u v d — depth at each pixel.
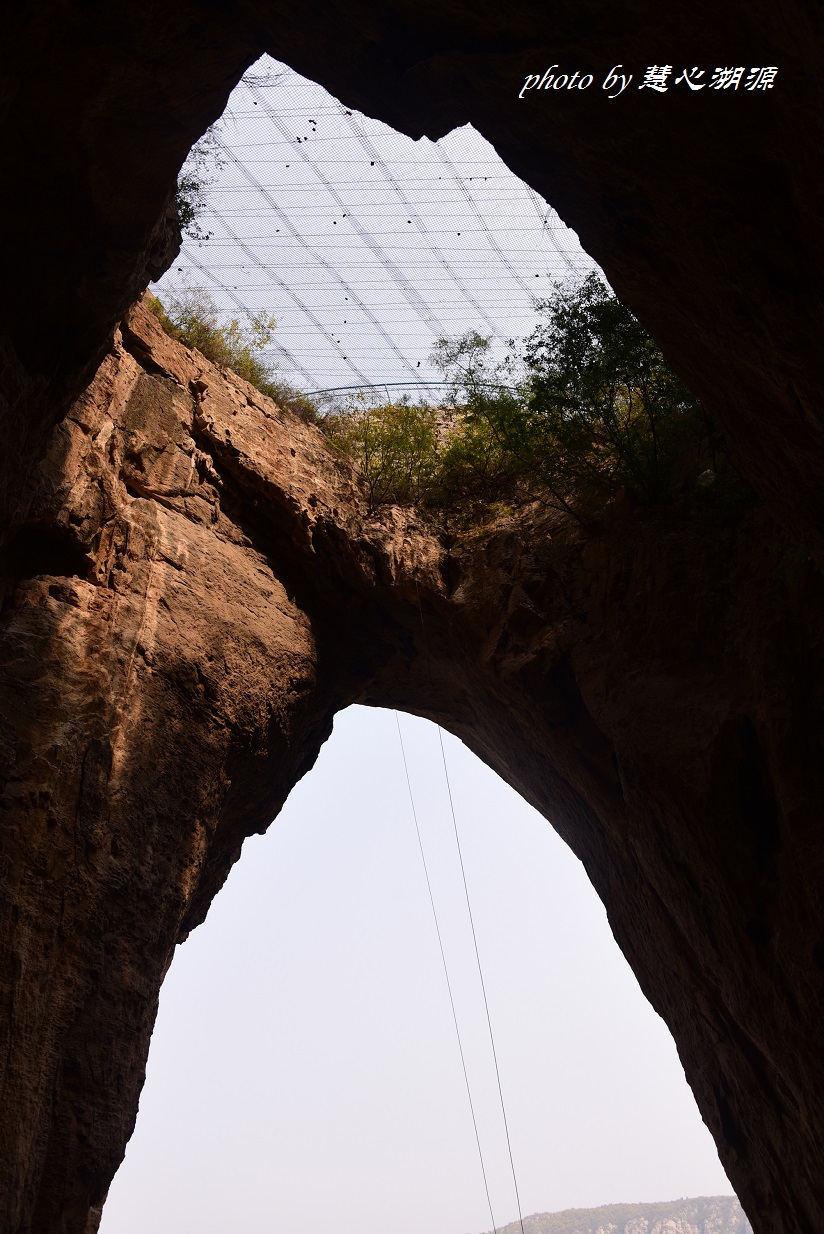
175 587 17.03
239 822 18.41
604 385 18.36
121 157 10.92
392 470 21.62
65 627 15.09
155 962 15.06
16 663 14.37
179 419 18.34
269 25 10.25
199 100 10.90
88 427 16.47
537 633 18.75
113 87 10.21
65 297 11.38
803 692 14.81
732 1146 17.50
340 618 20.78
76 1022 13.46
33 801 13.57
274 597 19.14
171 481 17.88
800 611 15.26
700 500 17.89
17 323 11.00
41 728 14.13
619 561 18.14
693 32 8.38
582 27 8.83
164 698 16.05
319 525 19.89
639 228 10.36
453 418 24.55
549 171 10.56
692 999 17.84
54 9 9.40
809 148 8.44
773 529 16.41
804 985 13.86
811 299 9.31
